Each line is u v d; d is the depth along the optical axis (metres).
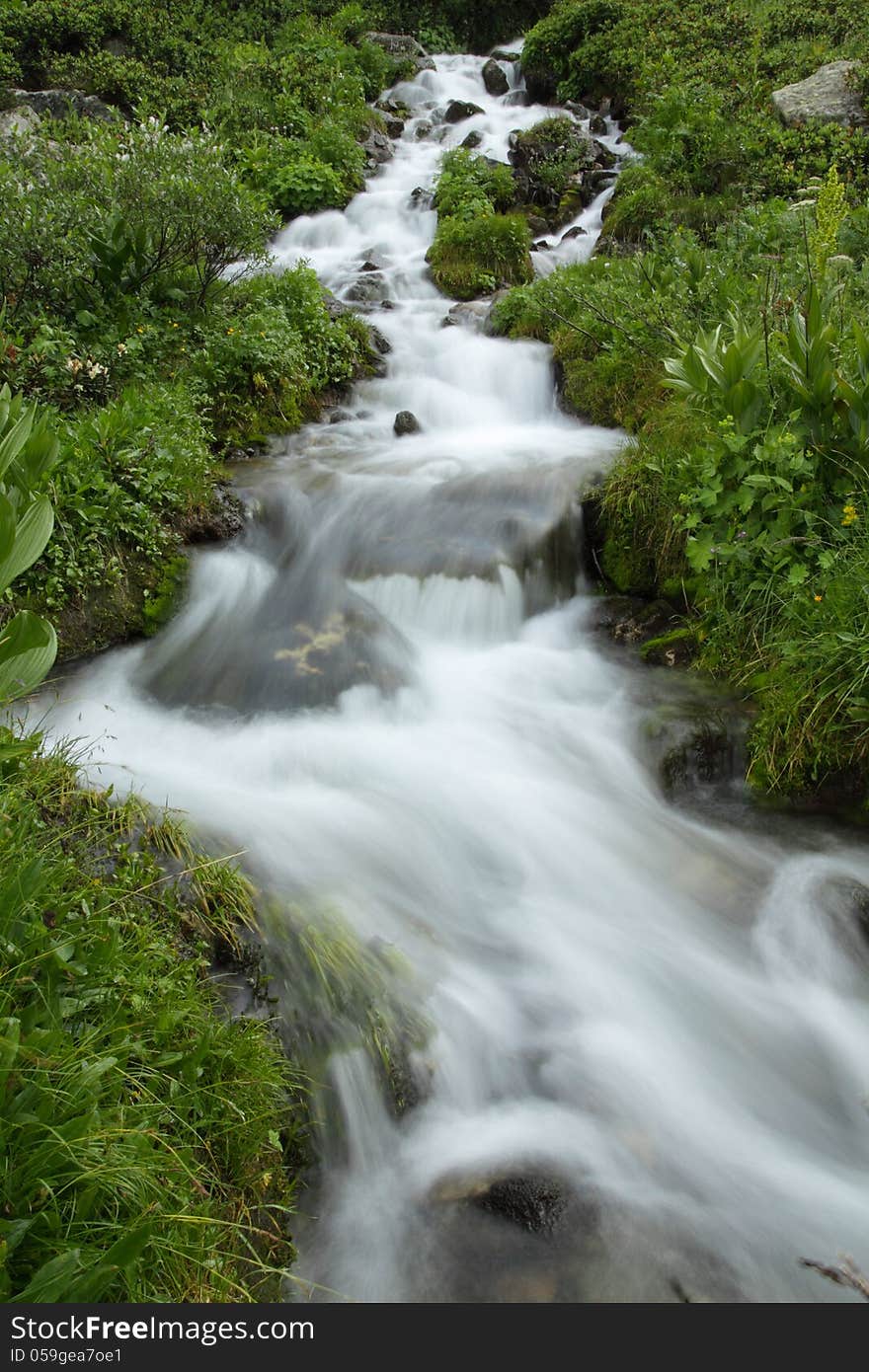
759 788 4.24
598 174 12.14
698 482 5.00
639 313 7.09
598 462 6.04
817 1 14.88
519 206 11.98
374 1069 2.80
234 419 6.84
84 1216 1.88
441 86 16.94
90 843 3.03
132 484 5.21
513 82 17.08
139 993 2.42
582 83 15.43
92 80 13.90
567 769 4.28
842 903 3.59
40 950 2.30
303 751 4.21
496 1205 2.52
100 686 4.62
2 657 2.48
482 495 5.86
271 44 16.83
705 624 4.97
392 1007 2.95
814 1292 2.37
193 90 14.01
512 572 5.41
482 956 3.31
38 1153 1.87
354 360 8.03
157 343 7.02
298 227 11.89
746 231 8.55
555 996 3.20
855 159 11.03
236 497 5.77
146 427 5.56
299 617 5.15
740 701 4.56
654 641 5.07
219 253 7.89
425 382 7.85
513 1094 2.88
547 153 12.82
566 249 10.90
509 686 4.88
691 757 4.30
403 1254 2.44
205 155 7.92
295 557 5.61
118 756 4.06
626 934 3.50
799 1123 2.88
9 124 12.14
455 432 7.39
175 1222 2.06
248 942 2.95
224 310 7.80
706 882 3.75
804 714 4.19
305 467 6.44
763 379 4.87
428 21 19.27
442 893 3.52
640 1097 2.89
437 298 9.85
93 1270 1.74
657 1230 2.50
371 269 10.37
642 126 12.52
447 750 4.34
